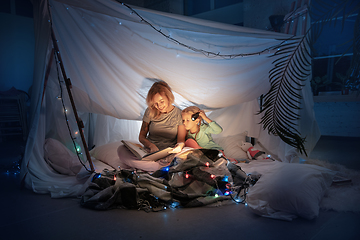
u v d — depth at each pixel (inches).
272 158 121.6
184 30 102.8
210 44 108.4
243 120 138.9
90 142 158.6
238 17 197.3
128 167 110.3
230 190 84.4
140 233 64.5
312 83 217.8
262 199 75.7
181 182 86.3
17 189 99.3
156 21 98.3
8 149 191.2
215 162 92.7
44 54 97.3
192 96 120.6
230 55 109.7
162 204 80.3
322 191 80.0
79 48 101.7
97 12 92.7
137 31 100.7
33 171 101.0
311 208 68.8
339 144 190.7
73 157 108.3
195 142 111.3
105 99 114.3
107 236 63.5
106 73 108.7
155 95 108.6
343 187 90.7
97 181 89.3
